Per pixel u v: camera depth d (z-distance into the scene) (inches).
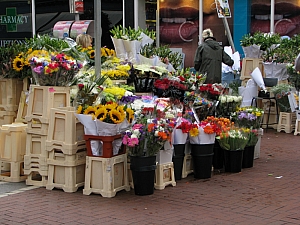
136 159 252.7
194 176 295.3
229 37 531.2
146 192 255.4
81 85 265.9
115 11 641.0
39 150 273.0
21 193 260.7
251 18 576.7
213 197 252.5
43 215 224.2
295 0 555.5
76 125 260.1
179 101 296.5
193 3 603.2
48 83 267.3
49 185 267.0
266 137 427.8
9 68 304.5
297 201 245.1
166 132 252.4
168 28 617.3
